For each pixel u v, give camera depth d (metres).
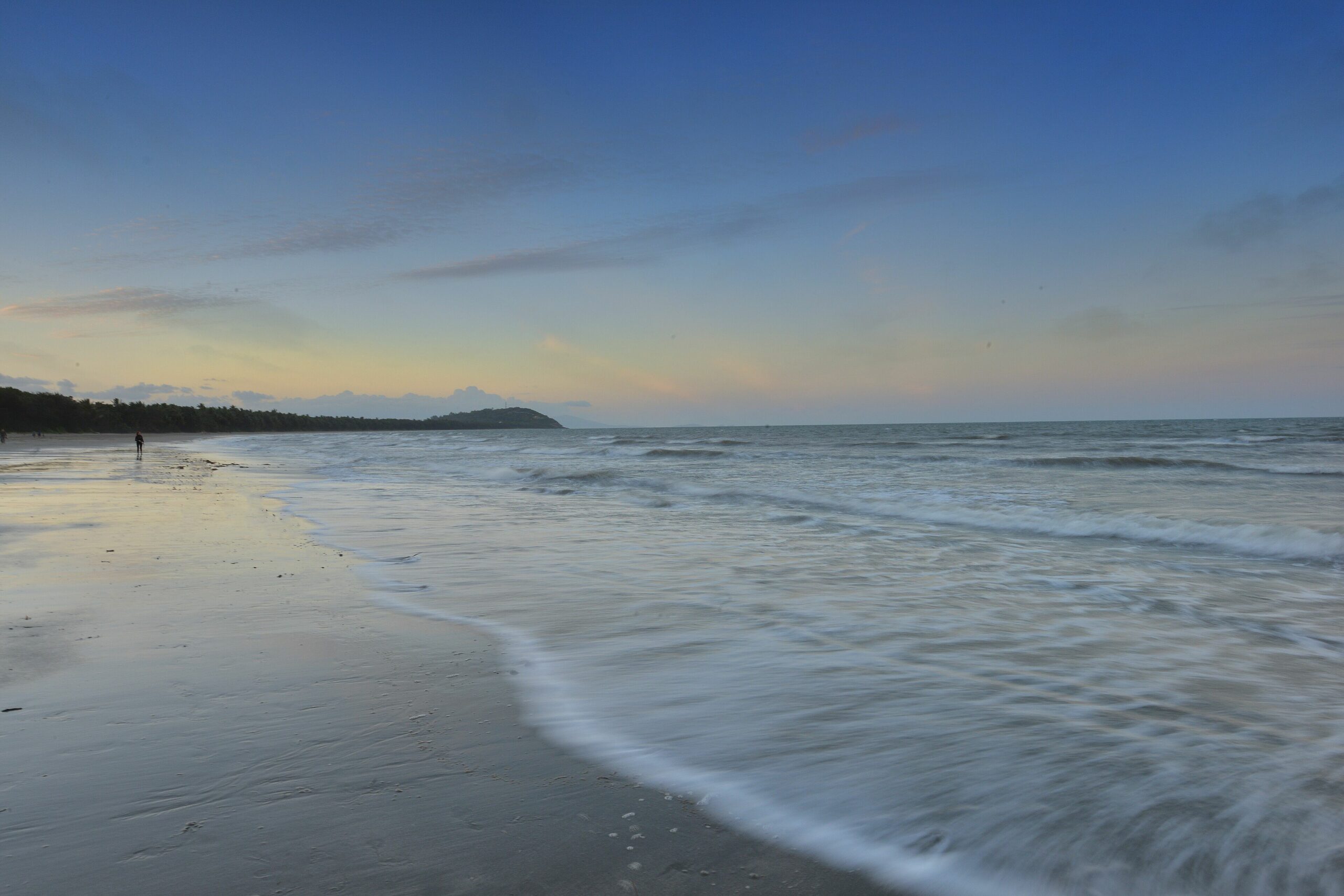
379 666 4.35
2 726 3.35
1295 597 6.55
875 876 2.30
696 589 6.68
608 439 74.56
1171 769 3.04
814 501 14.61
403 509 13.54
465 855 2.37
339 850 2.38
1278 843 2.47
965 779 2.95
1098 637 5.19
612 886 2.22
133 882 2.20
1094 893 2.23
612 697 3.86
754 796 2.80
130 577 7.03
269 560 8.07
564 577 7.21
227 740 3.23
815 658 4.59
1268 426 88.06
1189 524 10.20
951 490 16.19
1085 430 79.00
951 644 4.97
